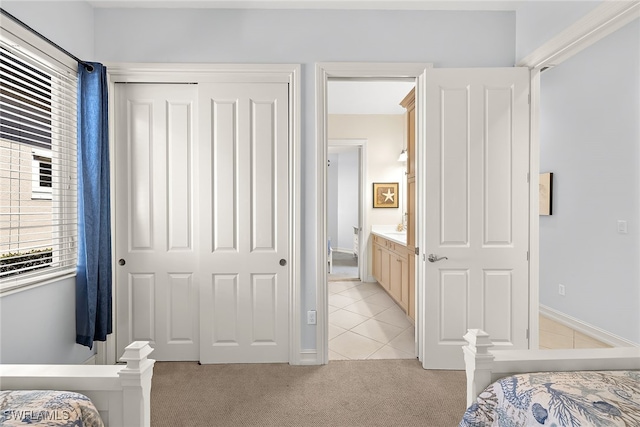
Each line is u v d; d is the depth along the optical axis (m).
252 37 2.64
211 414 2.04
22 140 2.09
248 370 2.59
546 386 1.14
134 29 2.61
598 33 2.05
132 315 2.72
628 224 2.91
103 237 2.51
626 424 0.94
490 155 2.58
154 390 2.30
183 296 2.73
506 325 2.61
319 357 2.68
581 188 3.34
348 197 8.55
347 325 3.62
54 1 2.21
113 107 2.65
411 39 2.67
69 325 2.37
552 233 3.70
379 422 1.97
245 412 2.06
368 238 5.59
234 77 2.65
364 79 2.77
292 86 2.65
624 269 2.95
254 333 2.71
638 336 2.84
